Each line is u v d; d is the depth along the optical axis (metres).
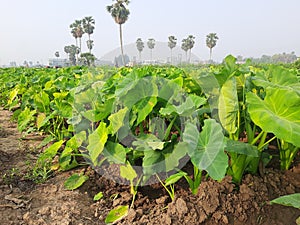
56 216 1.96
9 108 5.92
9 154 3.12
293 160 2.39
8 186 2.35
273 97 1.60
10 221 1.89
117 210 1.98
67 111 2.86
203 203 1.86
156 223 1.84
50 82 4.18
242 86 2.04
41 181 2.46
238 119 1.94
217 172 1.54
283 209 1.86
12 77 7.50
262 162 2.18
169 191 2.07
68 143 2.55
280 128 1.48
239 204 1.85
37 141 3.68
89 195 2.28
